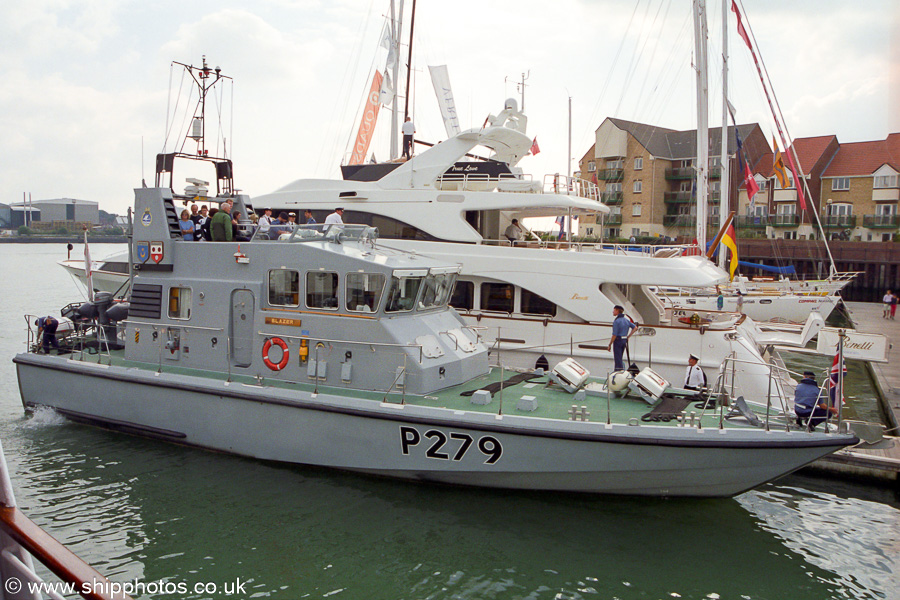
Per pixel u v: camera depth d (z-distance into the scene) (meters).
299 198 15.38
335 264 9.55
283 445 9.76
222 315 10.42
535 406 8.96
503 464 8.66
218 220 11.19
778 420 8.87
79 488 9.27
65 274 65.62
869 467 10.70
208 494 9.12
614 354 11.19
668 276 12.21
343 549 7.86
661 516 8.88
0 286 48.12
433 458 8.89
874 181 43.09
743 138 49.50
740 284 28.31
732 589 7.40
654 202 50.78
